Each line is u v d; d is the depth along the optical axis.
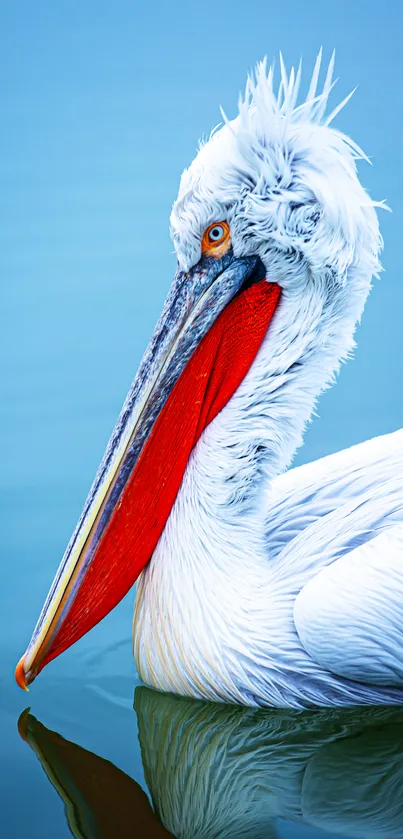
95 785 6.96
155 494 7.91
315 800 6.76
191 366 7.91
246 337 7.93
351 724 7.57
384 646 7.37
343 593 7.35
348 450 9.30
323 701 7.69
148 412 7.84
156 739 7.49
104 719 7.78
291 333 7.90
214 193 7.51
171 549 7.87
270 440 7.93
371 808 6.63
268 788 6.89
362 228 7.76
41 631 7.89
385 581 7.36
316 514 8.59
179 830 6.46
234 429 7.88
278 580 7.77
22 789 6.92
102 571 7.91
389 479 8.40
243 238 7.64
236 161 7.45
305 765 7.14
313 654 7.41
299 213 7.54
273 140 7.50
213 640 7.65
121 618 9.48
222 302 7.79
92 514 7.86
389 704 7.76
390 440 9.15
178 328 7.84
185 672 7.80
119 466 7.84
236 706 7.77
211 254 7.73
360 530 7.89
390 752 7.22
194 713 7.79
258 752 7.29
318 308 7.89
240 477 7.84
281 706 7.70
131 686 8.27
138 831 6.46
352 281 7.95
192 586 7.76
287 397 7.96
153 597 7.96
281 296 7.90
